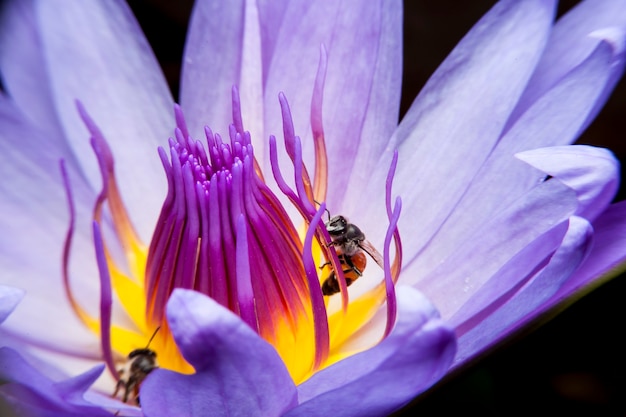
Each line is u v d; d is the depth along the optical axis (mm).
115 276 221
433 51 259
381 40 228
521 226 211
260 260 210
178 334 182
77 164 230
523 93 228
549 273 194
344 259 220
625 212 212
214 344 182
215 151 210
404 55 260
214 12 234
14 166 224
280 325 212
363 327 219
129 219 223
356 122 228
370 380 186
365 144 228
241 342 182
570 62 224
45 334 218
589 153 200
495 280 204
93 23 234
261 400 190
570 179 200
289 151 218
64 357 217
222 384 187
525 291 195
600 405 243
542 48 221
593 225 213
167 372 185
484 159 221
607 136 252
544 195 210
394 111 228
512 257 207
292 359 214
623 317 245
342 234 219
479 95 224
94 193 229
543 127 216
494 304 204
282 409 193
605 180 199
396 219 205
